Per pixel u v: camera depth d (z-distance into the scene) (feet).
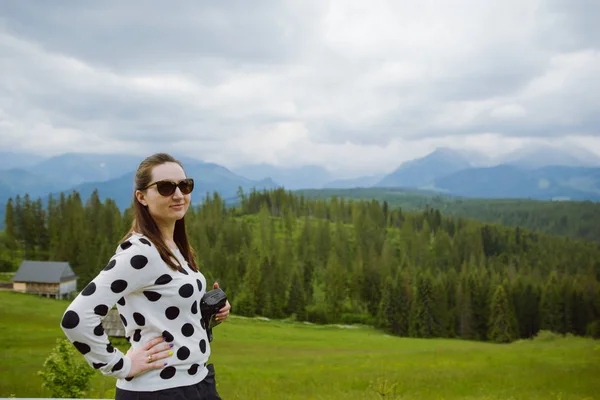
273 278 375.86
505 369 92.84
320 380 81.05
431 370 93.40
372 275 403.75
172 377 10.71
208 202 622.54
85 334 9.52
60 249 417.90
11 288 304.91
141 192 11.35
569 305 353.92
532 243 641.40
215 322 12.55
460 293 354.95
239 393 67.87
